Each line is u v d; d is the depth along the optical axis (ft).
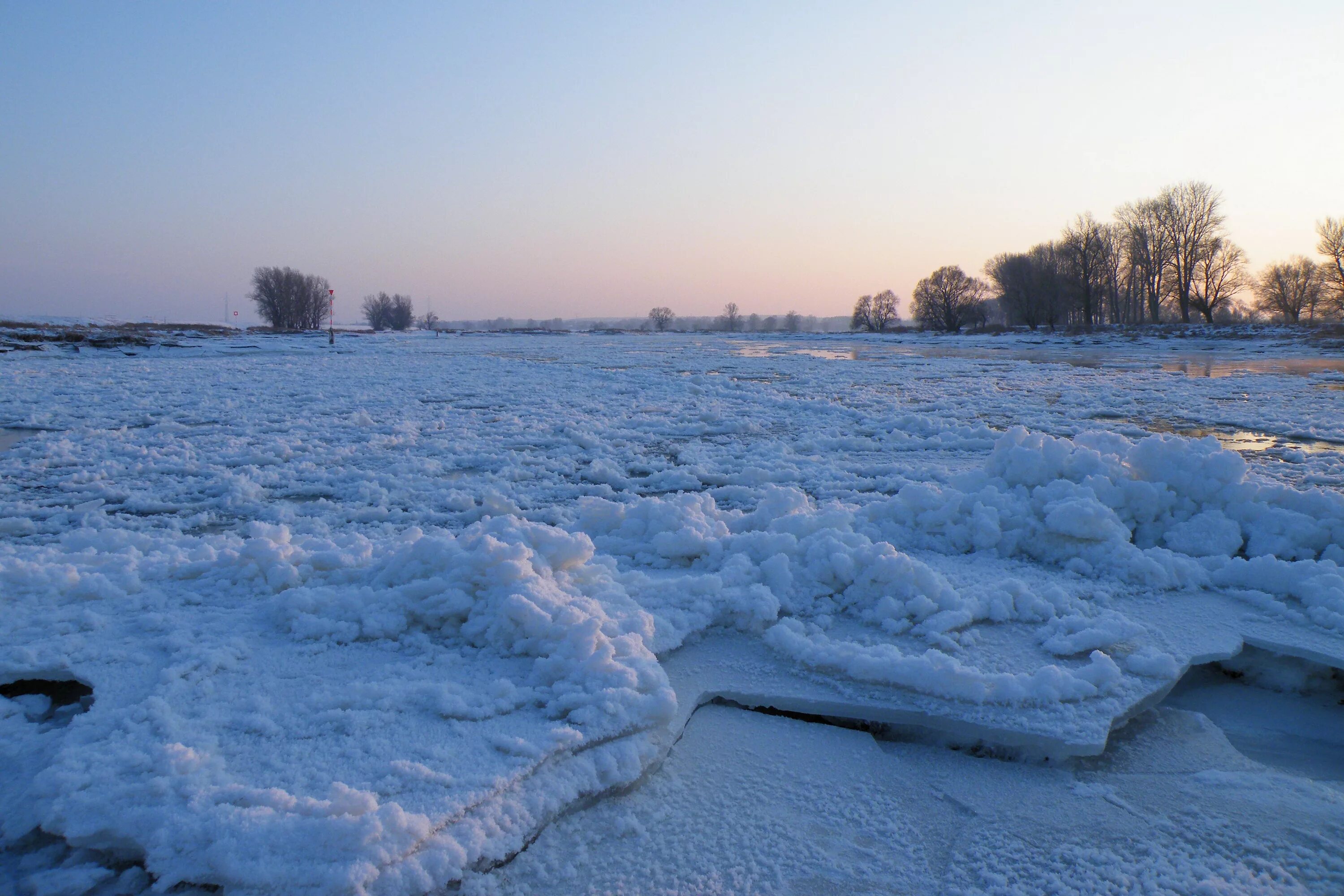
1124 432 32.50
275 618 10.85
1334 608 12.21
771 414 38.17
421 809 7.15
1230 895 7.06
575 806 7.94
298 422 34.96
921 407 41.11
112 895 6.66
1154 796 8.59
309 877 6.36
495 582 10.83
